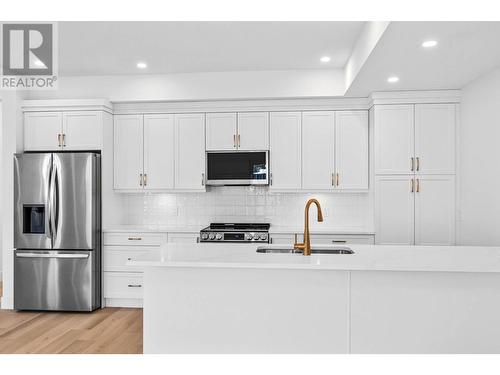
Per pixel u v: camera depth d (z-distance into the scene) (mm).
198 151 4961
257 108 4887
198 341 2693
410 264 2471
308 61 4363
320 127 4840
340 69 4629
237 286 2672
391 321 2586
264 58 4262
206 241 4645
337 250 3143
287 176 4871
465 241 4293
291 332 2643
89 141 4777
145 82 4840
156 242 4746
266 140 4891
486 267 2387
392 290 2588
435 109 4445
